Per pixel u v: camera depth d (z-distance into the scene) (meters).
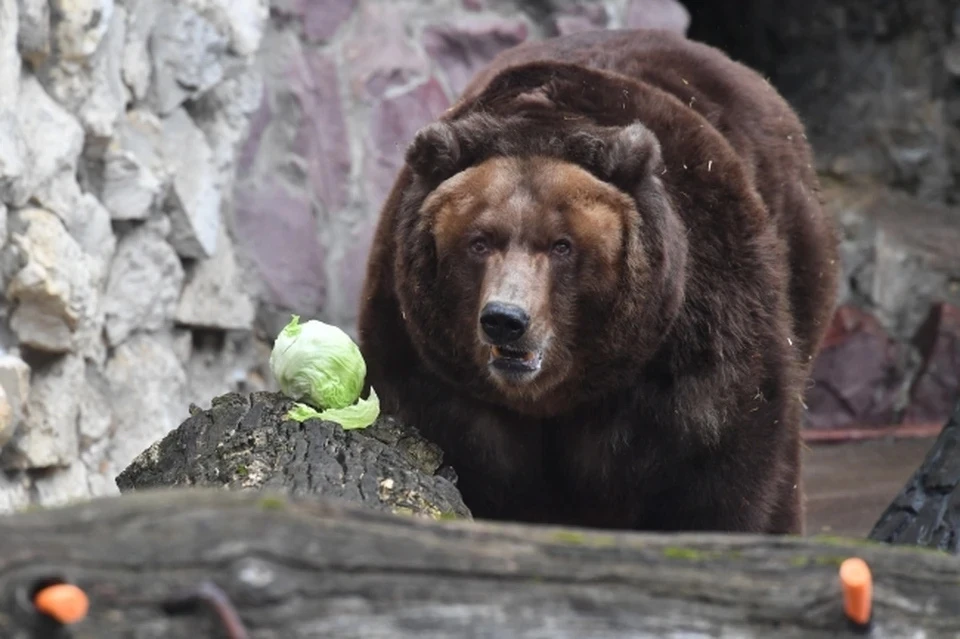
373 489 7.89
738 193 9.99
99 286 13.86
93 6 13.69
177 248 15.64
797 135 12.57
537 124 9.60
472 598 4.65
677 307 9.45
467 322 9.36
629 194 9.40
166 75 15.47
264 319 17.05
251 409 9.04
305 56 17.67
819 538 5.30
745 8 25.89
